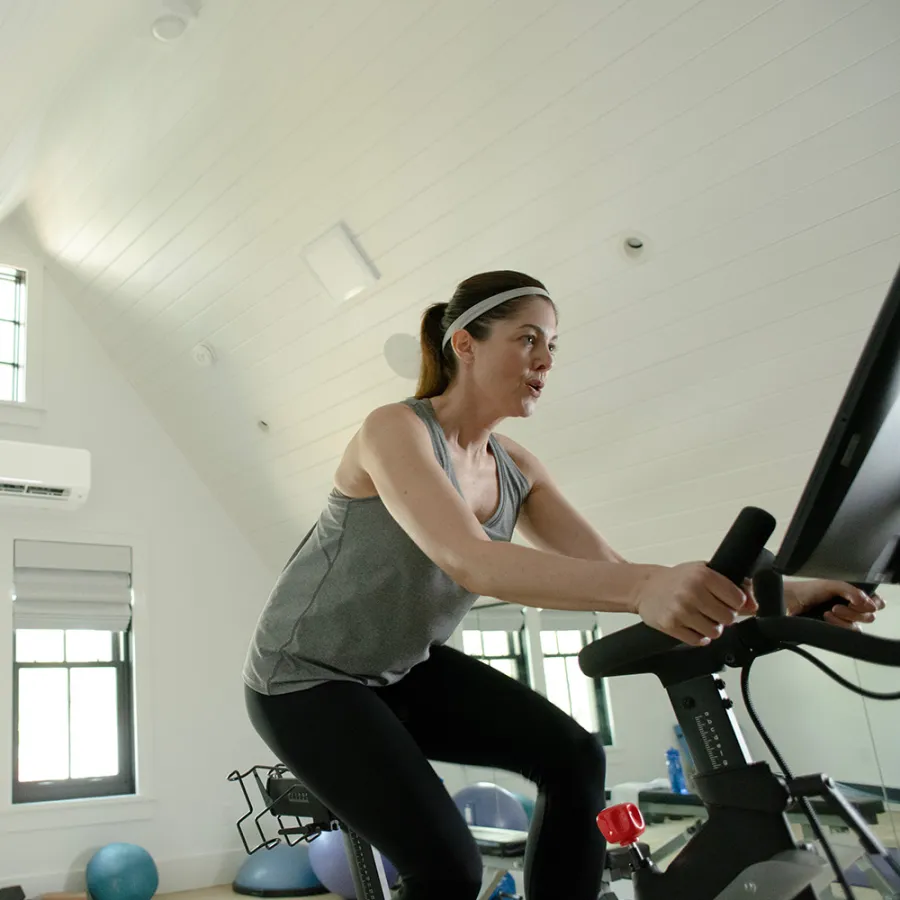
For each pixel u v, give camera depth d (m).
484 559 0.84
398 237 4.18
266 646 1.14
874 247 3.27
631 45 3.20
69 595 5.66
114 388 6.14
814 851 0.71
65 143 4.71
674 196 3.47
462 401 1.17
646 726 5.37
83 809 5.36
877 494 0.68
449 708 1.19
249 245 4.64
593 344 4.08
